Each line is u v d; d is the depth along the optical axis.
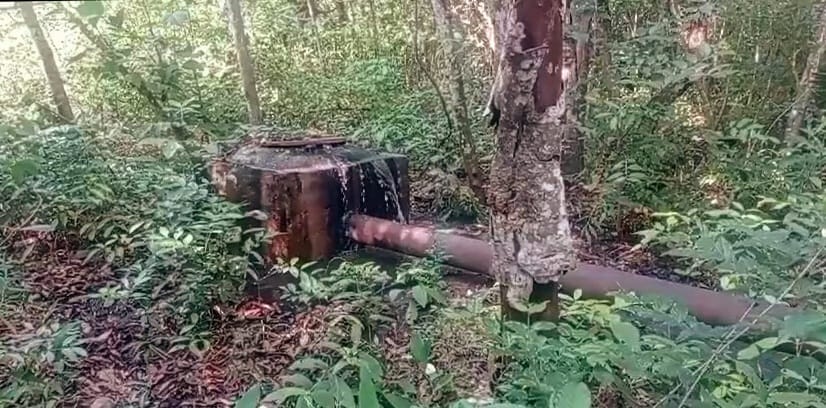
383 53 6.63
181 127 4.35
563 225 1.93
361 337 2.55
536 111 1.83
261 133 4.45
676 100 4.48
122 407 2.40
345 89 5.87
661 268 3.47
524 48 1.77
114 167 3.94
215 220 3.07
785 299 1.90
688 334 1.56
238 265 3.09
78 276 3.39
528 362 1.64
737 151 4.03
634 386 1.64
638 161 3.96
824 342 1.46
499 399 1.60
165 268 3.03
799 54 4.84
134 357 2.71
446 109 4.58
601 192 3.87
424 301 2.19
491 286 3.02
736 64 4.74
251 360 2.63
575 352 1.54
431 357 2.36
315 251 3.51
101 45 4.41
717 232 2.19
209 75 5.68
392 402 1.47
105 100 5.22
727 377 1.42
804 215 2.50
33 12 4.54
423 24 6.35
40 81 5.72
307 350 2.60
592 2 4.22
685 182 3.91
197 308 2.90
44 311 3.04
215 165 3.84
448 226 4.26
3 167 3.55
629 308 1.77
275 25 6.65
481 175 4.00
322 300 3.01
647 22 4.80
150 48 4.86
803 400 1.29
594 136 4.01
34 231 3.64
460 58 4.48
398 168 3.96
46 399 2.35
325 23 7.45
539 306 1.80
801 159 3.54
